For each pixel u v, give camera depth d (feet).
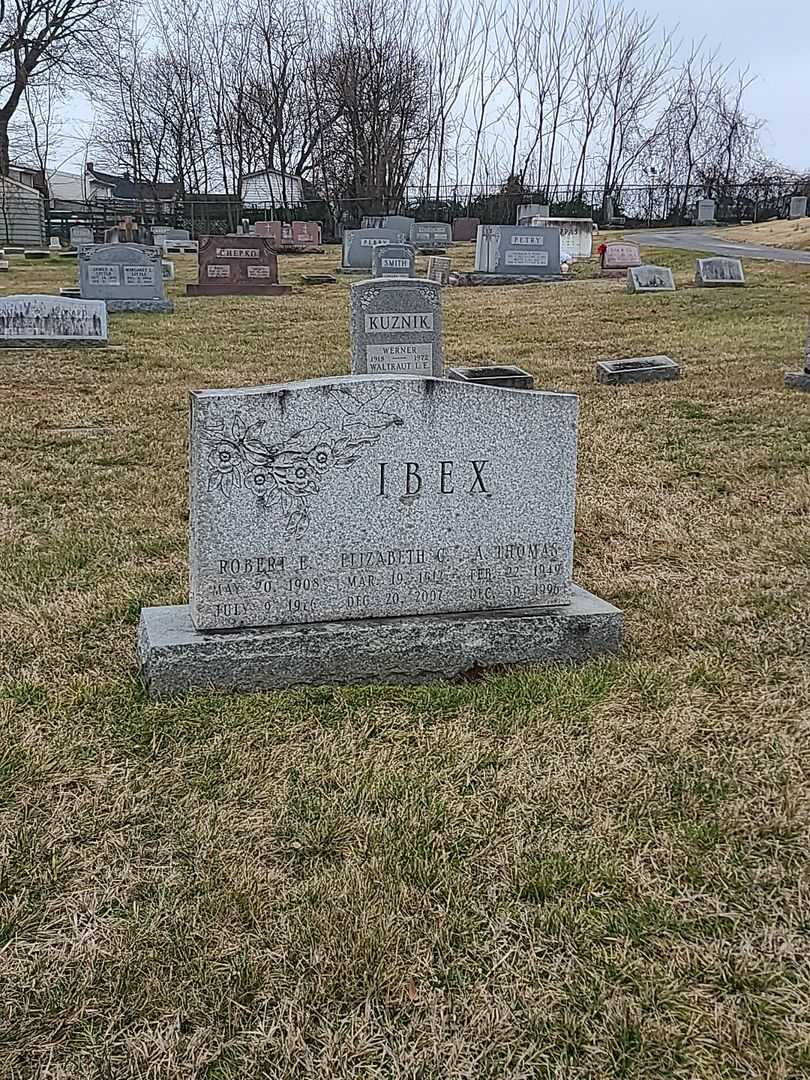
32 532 11.48
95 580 9.89
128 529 11.60
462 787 6.45
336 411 7.52
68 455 15.14
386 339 19.17
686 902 5.38
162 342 27.71
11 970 4.85
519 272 48.03
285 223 84.12
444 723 7.21
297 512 7.58
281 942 5.06
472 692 7.60
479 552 8.10
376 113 103.24
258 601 7.64
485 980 4.85
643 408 18.56
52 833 5.89
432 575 8.02
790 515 12.13
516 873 5.57
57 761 6.59
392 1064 4.39
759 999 4.72
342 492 7.66
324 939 5.06
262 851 5.78
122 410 18.56
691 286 40.81
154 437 16.40
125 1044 4.46
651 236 74.13
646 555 10.91
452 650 7.88
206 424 7.24
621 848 5.83
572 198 104.27
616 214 103.40
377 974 4.84
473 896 5.43
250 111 112.98
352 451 7.61
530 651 8.10
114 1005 4.67
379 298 18.95
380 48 103.96
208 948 5.02
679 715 7.29
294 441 7.46
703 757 6.77
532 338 28.81
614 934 5.15
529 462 8.05
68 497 12.94
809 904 5.34
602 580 10.09
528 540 8.21
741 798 6.31
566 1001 4.73
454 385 7.74
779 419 17.06
